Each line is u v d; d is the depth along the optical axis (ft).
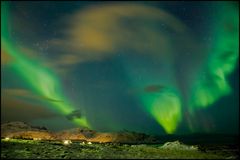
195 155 128.77
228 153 146.61
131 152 134.00
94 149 142.72
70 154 123.44
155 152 136.77
